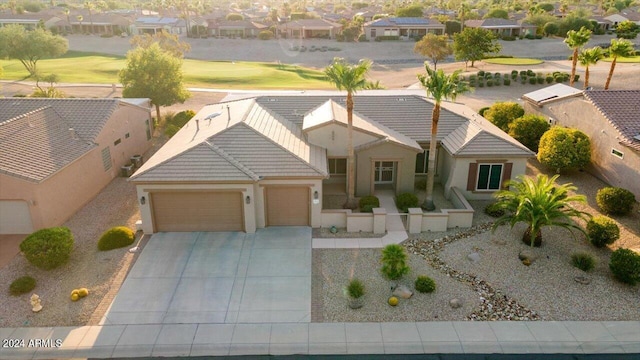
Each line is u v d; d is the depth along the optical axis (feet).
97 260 65.72
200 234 72.23
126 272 62.64
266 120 87.66
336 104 95.76
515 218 64.69
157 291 58.49
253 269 63.00
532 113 119.65
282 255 66.39
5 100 98.63
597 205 81.25
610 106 91.71
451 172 84.02
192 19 390.63
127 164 105.70
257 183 71.00
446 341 50.01
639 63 208.74
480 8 515.91
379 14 427.33
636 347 49.21
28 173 71.77
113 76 214.48
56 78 177.17
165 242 70.03
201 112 104.27
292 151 75.46
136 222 74.69
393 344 49.65
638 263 57.77
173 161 70.90
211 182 68.80
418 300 56.44
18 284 58.34
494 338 50.39
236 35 368.48
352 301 56.03
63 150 82.17
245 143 75.51
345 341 50.14
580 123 98.53
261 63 272.31
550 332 51.24
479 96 165.37
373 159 83.30
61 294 58.23
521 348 49.14
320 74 238.48
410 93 119.24
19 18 367.66
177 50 228.43
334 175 89.51
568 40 153.58
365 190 85.76
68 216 80.02
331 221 74.13
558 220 72.33
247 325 52.54
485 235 71.87
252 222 71.97
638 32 303.48
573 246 68.39
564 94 110.63
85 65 242.58
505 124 114.21
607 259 64.90
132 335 51.19
